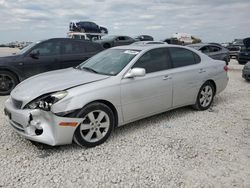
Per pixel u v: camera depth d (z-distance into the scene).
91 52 8.44
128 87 4.22
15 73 7.31
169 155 3.67
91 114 3.81
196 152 3.78
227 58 14.17
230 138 4.31
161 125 4.84
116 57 4.75
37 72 7.57
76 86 3.79
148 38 28.17
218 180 3.10
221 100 6.90
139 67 4.49
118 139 4.18
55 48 7.86
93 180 3.05
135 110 4.41
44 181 3.00
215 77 5.87
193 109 5.85
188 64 5.41
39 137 3.54
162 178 3.11
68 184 2.96
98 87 3.88
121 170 3.27
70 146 3.91
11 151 3.70
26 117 3.55
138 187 2.93
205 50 13.32
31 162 3.42
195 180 3.09
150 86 4.54
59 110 3.51
